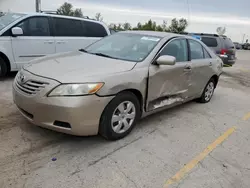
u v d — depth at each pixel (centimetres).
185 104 517
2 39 549
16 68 584
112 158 281
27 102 278
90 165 264
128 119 327
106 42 422
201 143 341
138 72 322
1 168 245
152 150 307
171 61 338
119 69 308
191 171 271
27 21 590
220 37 1067
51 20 636
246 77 1003
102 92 276
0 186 221
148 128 372
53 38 636
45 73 284
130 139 330
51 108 263
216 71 529
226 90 709
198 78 465
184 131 376
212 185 252
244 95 664
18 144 292
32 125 342
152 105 362
